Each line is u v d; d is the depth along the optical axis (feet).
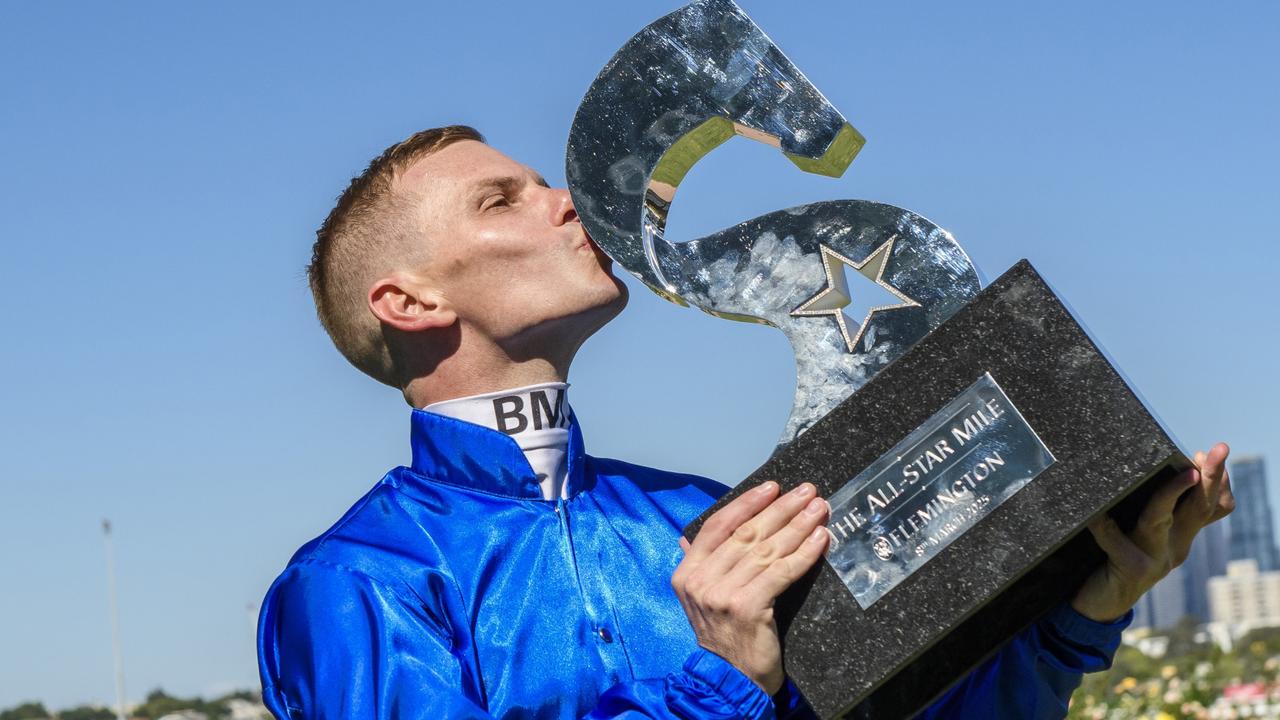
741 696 6.11
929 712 7.34
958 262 6.54
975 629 6.85
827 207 6.74
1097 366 5.98
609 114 6.95
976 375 6.11
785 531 6.08
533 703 6.95
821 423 6.24
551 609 7.22
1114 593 6.80
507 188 7.70
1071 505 5.90
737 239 6.81
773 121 6.80
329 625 6.98
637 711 6.39
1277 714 25.07
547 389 7.79
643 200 6.84
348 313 8.09
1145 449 5.86
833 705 6.03
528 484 7.63
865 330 6.56
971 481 6.03
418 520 7.56
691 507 8.07
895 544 6.06
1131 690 27.32
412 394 8.07
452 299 7.61
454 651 6.98
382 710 6.68
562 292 7.47
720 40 6.92
